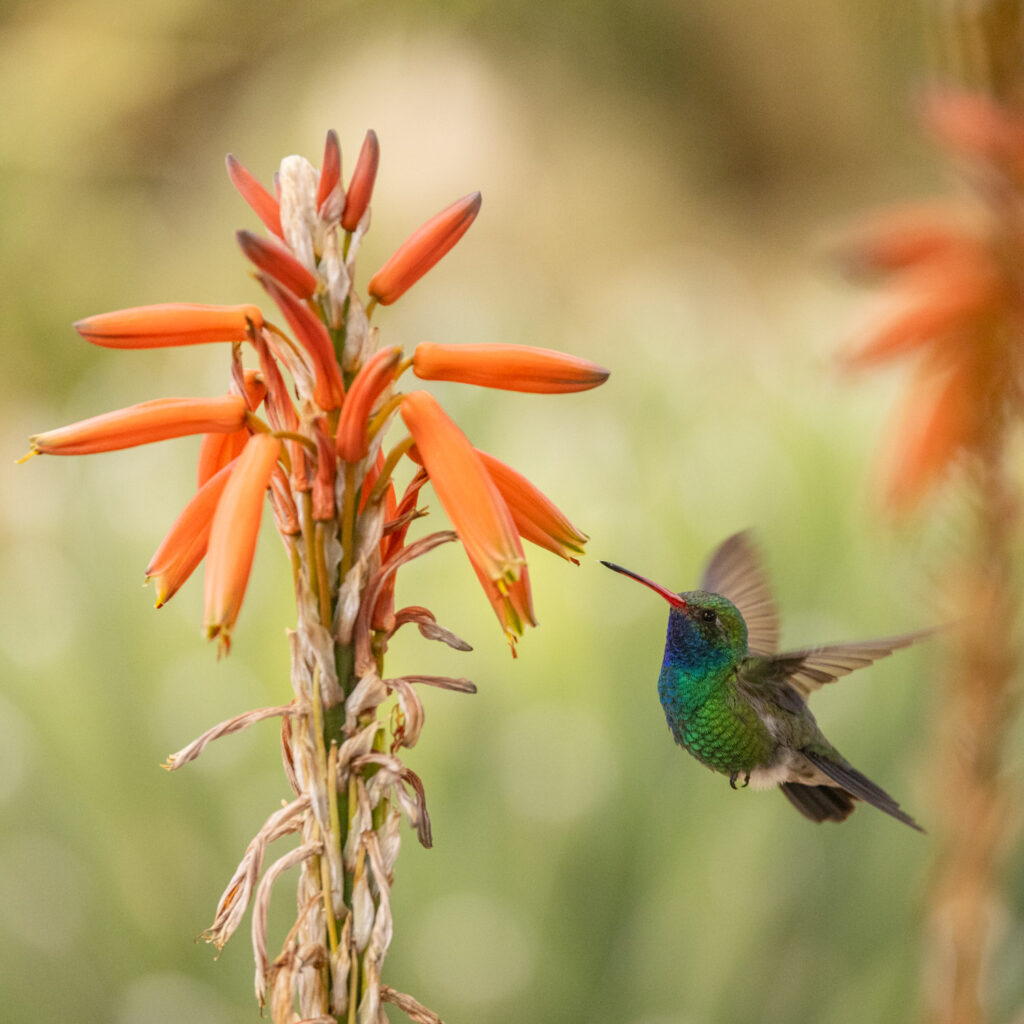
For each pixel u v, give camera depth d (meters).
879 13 17.30
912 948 8.51
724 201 25.39
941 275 5.48
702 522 9.95
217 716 9.18
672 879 8.77
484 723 9.04
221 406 3.49
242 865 3.45
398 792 3.45
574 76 23.70
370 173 3.45
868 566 9.48
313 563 3.51
